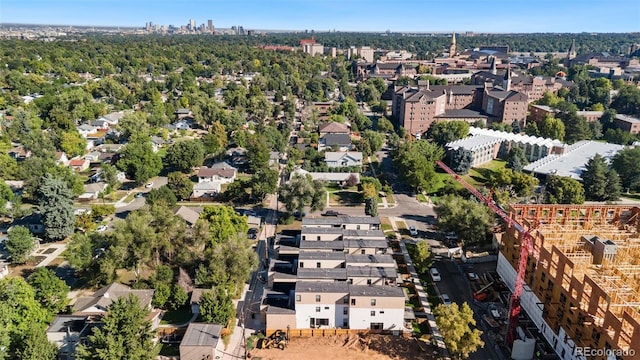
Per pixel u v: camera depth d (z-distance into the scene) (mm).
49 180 126812
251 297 104562
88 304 92938
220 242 115562
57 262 117188
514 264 105750
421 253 111312
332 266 106062
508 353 88500
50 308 90812
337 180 178875
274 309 93688
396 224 145875
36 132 198625
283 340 89875
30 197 151125
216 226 119625
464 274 115812
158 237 109312
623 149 189625
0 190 138000
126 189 169375
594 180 171250
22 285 85938
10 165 166250
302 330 92500
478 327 96000
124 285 107812
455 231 123125
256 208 156375
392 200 167000
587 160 196000
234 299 103375
